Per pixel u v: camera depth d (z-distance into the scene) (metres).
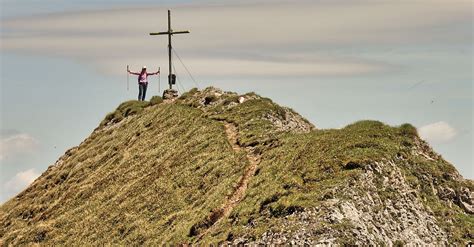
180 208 61.19
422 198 53.88
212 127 73.00
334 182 50.38
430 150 58.59
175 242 54.44
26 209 81.44
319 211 47.53
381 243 46.81
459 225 53.34
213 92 84.56
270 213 49.75
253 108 74.44
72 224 70.94
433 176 55.91
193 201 61.06
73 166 86.06
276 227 47.44
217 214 55.06
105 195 72.62
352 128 59.50
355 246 45.03
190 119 78.19
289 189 51.28
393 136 57.53
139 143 80.00
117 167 77.44
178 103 85.88
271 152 60.53
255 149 63.94
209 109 79.25
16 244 73.31
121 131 87.75
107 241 63.34
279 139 63.28
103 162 82.06
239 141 67.44
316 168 52.66
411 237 49.62
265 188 53.56
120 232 63.56
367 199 49.56
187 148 70.81
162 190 65.56
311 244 45.12
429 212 53.03
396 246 48.12
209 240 50.56
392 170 53.12
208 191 60.56
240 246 48.16
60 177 85.00
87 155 86.69
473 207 55.47
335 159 53.09
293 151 57.88
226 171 61.81
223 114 76.25
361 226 46.78
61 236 69.75
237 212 52.28
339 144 55.53
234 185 57.94
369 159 52.62
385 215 49.62
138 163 75.00
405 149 56.47
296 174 53.06
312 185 50.94
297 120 76.00
